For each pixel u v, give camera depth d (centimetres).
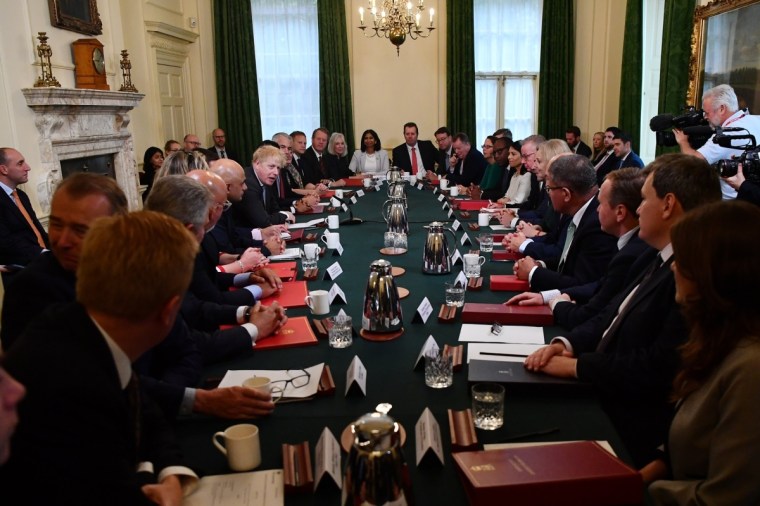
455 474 113
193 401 137
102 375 89
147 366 152
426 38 761
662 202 155
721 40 523
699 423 114
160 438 120
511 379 147
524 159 420
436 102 776
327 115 764
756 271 107
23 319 138
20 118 445
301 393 148
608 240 232
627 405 147
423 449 115
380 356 173
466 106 760
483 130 780
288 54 761
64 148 489
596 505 101
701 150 374
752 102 483
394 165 732
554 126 761
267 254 311
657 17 679
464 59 747
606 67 751
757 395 104
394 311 188
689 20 576
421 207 466
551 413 137
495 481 100
